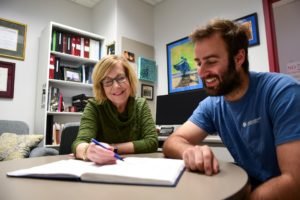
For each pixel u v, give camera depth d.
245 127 0.85
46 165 0.66
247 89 0.84
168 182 0.46
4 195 0.41
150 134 1.25
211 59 0.79
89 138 1.12
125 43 3.19
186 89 3.05
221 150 1.82
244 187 0.45
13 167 0.68
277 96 0.74
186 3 3.22
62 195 0.40
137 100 1.40
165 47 3.43
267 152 0.80
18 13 2.90
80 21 3.48
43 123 2.61
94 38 3.19
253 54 2.46
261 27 2.44
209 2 2.94
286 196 0.54
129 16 3.31
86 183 0.49
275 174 0.78
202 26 0.81
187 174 0.57
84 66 3.06
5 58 2.76
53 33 2.78
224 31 0.79
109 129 1.26
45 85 2.65
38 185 0.47
